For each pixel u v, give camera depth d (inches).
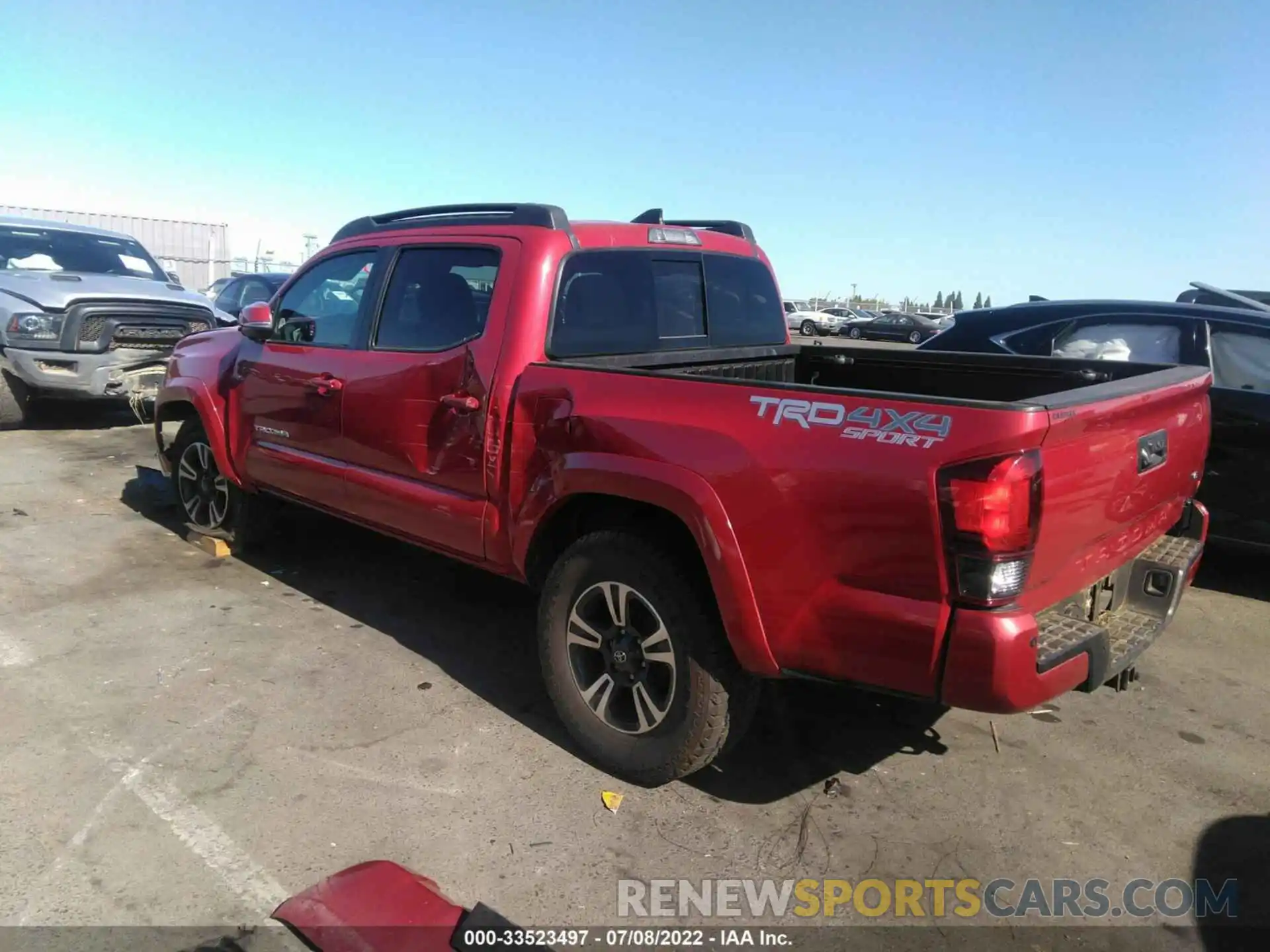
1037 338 247.9
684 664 124.3
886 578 104.6
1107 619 129.8
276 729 145.7
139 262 425.4
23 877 109.4
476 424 148.3
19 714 146.9
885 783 136.6
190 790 128.2
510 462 143.9
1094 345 239.0
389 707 154.2
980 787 136.1
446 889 110.6
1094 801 133.2
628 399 127.7
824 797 132.6
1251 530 209.9
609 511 139.3
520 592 210.2
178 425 336.5
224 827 120.3
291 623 187.5
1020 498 97.0
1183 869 118.6
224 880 110.3
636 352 163.8
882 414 104.9
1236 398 208.5
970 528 97.7
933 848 121.6
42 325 349.7
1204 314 226.7
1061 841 123.8
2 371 353.7
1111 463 113.3
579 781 134.3
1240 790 136.9
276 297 203.2
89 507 266.8
